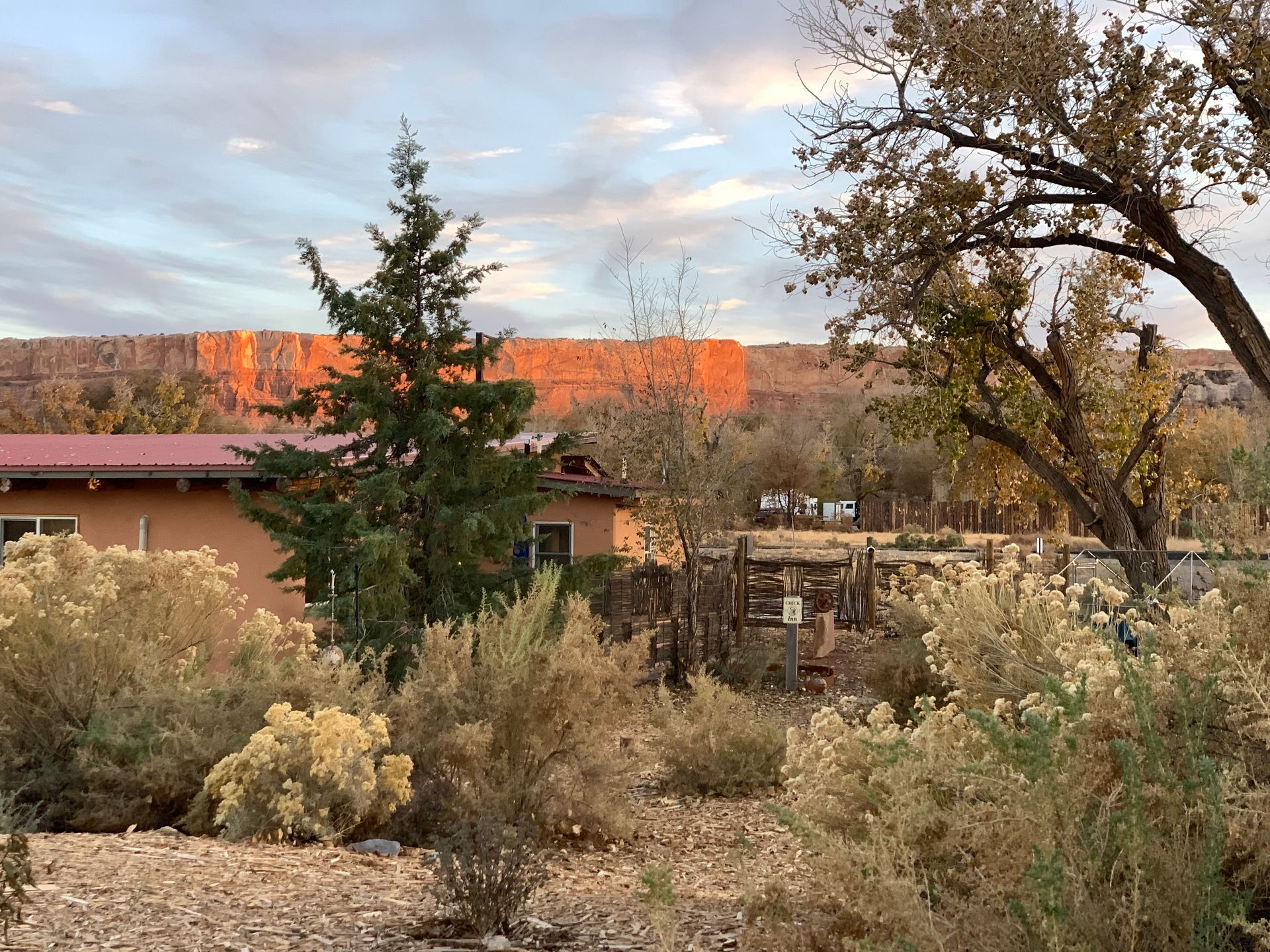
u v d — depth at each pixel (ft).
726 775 29.14
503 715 23.53
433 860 15.31
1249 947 9.40
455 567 39.55
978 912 9.29
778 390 573.33
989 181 46.65
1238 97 42.78
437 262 39.40
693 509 52.65
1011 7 42.55
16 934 12.71
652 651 49.67
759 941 10.93
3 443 53.47
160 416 171.42
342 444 51.57
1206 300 44.91
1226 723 10.91
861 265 47.11
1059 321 55.98
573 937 14.29
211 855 18.49
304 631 30.32
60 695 23.18
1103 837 9.27
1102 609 19.99
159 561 29.30
